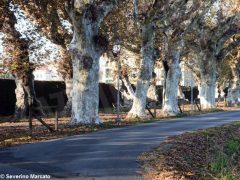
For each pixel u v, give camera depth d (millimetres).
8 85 35781
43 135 19797
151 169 13031
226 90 68062
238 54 59219
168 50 36656
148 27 31797
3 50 29359
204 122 29234
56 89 40500
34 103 30875
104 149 15922
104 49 24297
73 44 23656
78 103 23781
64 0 24188
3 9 27359
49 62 32781
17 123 27969
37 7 28312
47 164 13008
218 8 47344
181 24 36281
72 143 17156
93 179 11383
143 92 32000
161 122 28359
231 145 21391
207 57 47969
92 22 23688
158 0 31500
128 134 20547
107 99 50188
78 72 23703
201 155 17516
